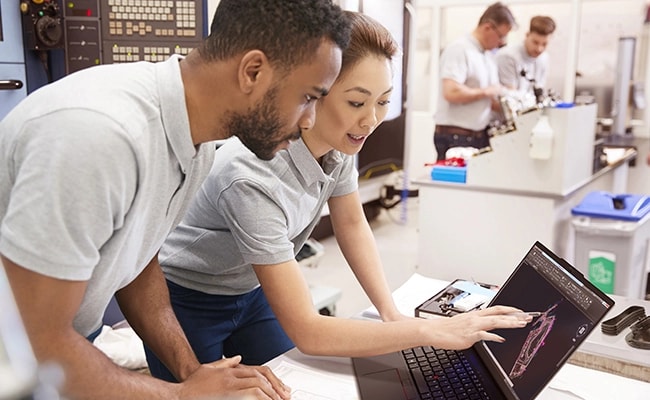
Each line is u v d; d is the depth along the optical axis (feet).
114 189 2.84
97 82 3.01
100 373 3.07
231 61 3.04
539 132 9.67
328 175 4.66
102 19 8.13
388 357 4.30
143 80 3.15
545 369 3.43
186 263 4.99
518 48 15.61
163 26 8.13
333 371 4.21
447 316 4.67
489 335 3.70
